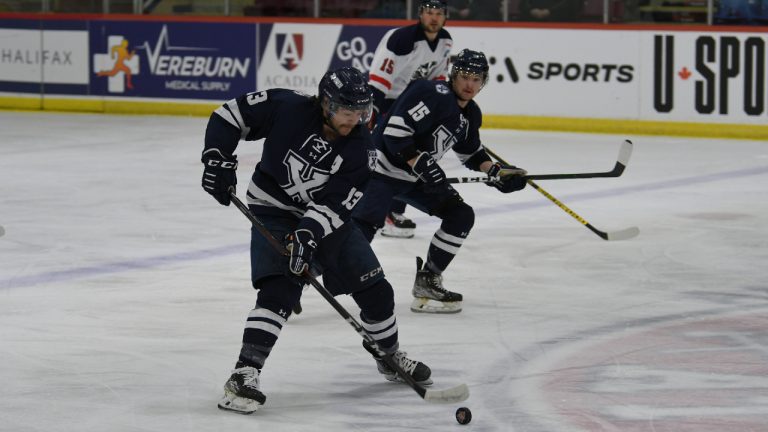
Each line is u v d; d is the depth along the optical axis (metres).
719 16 29.81
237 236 17.95
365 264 10.00
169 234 18.05
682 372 11.05
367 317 10.24
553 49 31.08
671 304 13.81
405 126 12.47
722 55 29.53
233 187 9.85
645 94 30.38
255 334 9.68
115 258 16.25
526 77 31.45
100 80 35.16
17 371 10.83
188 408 9.80
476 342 12.10
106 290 14.32
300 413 9.73
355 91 9.07
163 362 11.22
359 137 9.53
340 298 14.02
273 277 9.76
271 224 9.88
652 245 17.41
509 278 15.25
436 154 12.87
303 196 9.71
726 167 25.41
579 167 25.41
